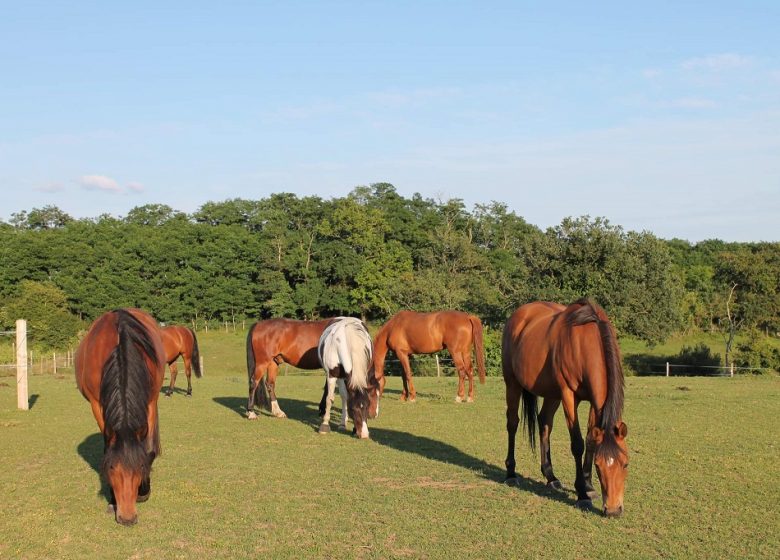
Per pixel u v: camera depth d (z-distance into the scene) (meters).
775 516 6.23
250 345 12.73
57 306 56.09
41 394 17.11
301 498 7.02
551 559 5.22
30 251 63.50
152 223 90.81
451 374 29.95
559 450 9.42
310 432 11.11
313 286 67.12
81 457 9.23
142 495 6.73
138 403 5.89
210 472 8.23
